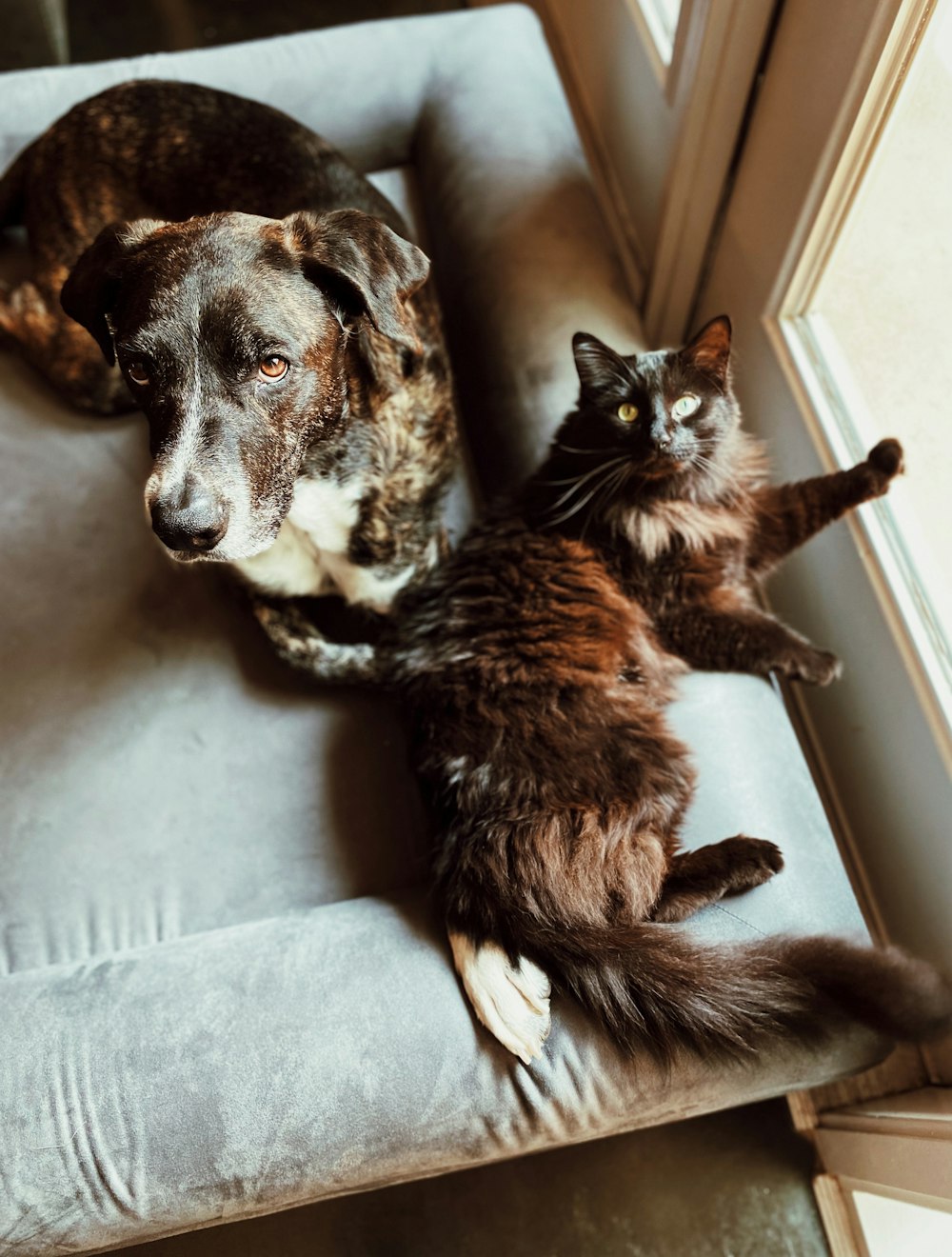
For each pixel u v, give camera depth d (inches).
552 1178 62.3
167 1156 45.3
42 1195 44.9
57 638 64.7
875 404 59.9
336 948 50.4
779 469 67.5
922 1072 58.0
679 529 56.4
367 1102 45.9
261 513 45.8
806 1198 61.2
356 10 115.4
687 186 70.2
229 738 61.7
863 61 49.0
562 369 66.8
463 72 77.9
